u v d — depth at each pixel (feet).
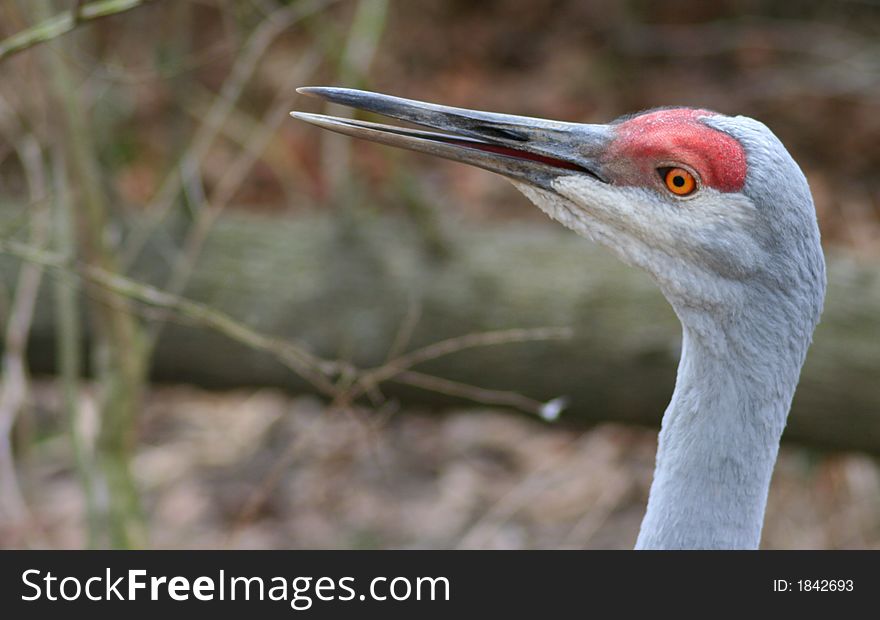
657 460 18.72
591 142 18.71
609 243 18.79
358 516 43.47
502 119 19.33
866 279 34.94
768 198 17.43
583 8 66.90
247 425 47.73
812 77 58.70
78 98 32.19
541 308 34.91
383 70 62.03
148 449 46.16
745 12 64.85
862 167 56.75
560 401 28.25
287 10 38.75
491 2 68.13
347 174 37.22
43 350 36.27
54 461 43.57
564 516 43.27
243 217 37.22
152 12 45.01
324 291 35.65
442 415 45.03
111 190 37.11
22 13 30.83
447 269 35.45
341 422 47.85
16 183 40.78
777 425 18.16
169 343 35.81
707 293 17.90
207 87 53.31
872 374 34.09
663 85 63.05
